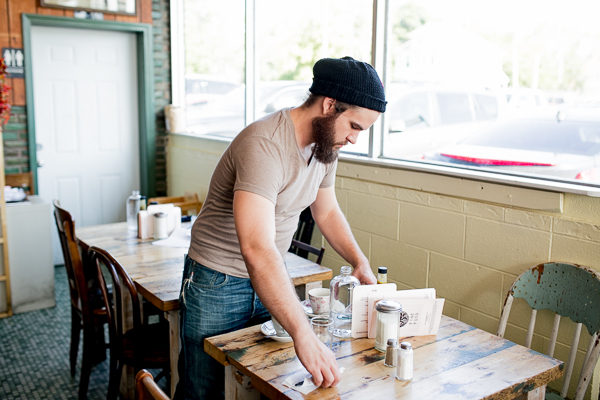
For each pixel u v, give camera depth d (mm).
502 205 2334
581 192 2021
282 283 1389
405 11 2949
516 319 2322
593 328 1897
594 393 2090
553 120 2299
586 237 2037
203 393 1785
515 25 2439
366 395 1296
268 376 1378
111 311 2238
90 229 3109
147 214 2902
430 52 2830
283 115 1561
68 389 2732
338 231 1934
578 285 1969
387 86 3096
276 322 1566
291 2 3836
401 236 2863
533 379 1402
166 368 2178
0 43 4309
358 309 1606
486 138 2570
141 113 5168
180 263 2465
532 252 2230
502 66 2492
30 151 4535
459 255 2553
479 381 1373
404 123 2996
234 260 1708
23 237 3686
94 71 4930
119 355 2213
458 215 2533
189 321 1739
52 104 4758
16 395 2662
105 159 5098
